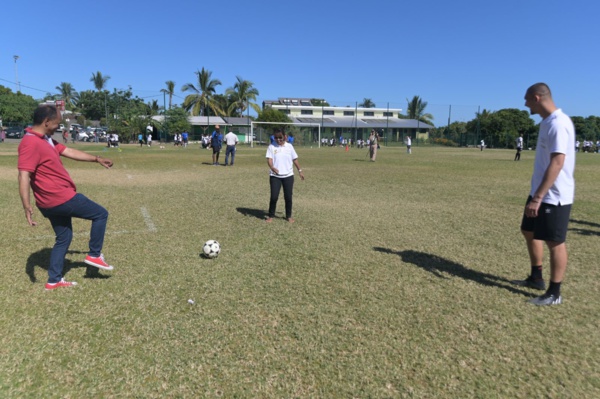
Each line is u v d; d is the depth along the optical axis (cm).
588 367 298
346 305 392
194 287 430
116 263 500
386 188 1209
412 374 288
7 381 274
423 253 555
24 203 382
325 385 276
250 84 6900
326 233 656
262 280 452
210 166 1895
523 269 496
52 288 418
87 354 306
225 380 280
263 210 843
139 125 5288
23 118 5741
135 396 263
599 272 486
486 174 1677
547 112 393
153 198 962
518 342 330
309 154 3309
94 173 1515
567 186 383
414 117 7856
